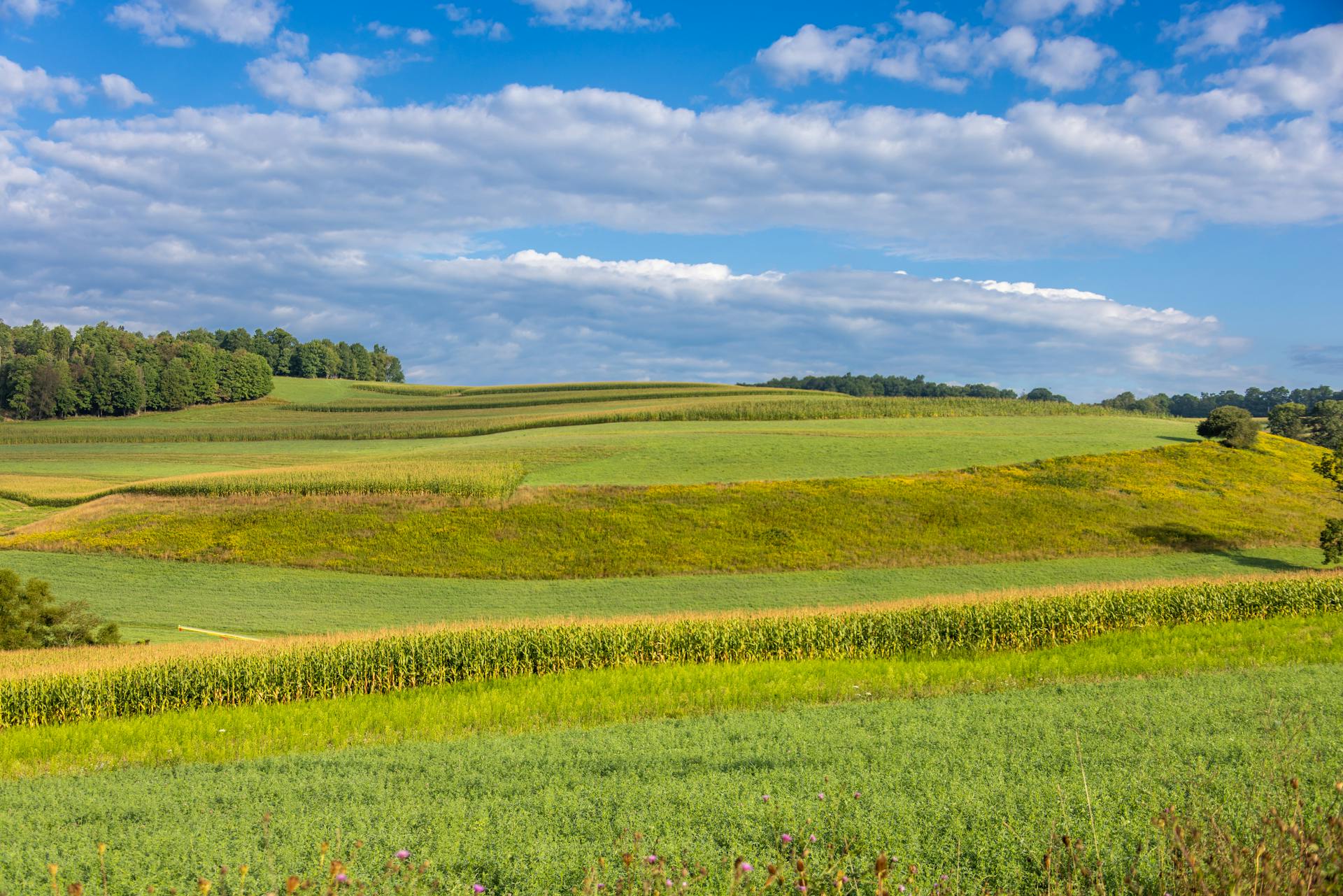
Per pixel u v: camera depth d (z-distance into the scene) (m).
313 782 10.09
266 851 7.17
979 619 24.52
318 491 55.66
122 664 20.67
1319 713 11.38
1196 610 26.12
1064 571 43.47
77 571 45.16
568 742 12.18
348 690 21.47
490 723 15.52
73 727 17.73
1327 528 43.47
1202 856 4.96
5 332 186.25
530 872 6.55
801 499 54.34
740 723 13.09
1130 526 50.56
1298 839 4.59
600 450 69.31
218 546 48.34
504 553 47.38
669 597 40.28
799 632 23.80
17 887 6.70
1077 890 5.45
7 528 53.94
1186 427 81.06
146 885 6.46
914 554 46.50
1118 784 8.08
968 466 61.50
